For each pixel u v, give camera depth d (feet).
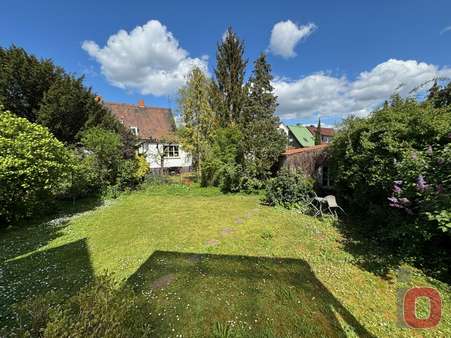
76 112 49.06
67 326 6.55
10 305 10.66
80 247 17.83
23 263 15.21
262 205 31.27
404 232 14.39
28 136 22.88
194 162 53.93
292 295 11.18
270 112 54.19
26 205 23.16
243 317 9.77
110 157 39.34
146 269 14.03
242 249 16.87
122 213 28.12
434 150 14.65
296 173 31.40
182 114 51.34
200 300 10.89
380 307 10.30
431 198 12.16
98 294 8.07
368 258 14.83
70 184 30.73
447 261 13.07
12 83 44.27
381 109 20.27
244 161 42.47
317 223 22.68
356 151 21.27
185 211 28.50
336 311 10.08
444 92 19.44
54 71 49.16
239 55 58.95
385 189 17.21
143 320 9.37
